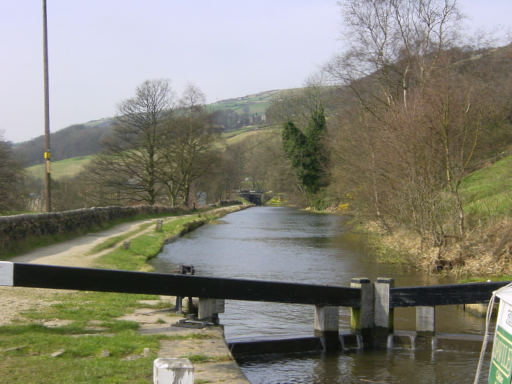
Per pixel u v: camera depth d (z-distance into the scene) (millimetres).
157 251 25578
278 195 102688
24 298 11148
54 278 9062
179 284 9875
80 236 26781
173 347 8180
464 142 21406
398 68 36375
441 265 19609
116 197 57125
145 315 10531
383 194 28109
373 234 31609
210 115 62250
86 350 7523
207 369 7211
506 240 19203
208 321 10242
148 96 57031
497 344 5805
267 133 87750
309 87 75500
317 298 10750
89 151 102562
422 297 11164
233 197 111562
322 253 25781
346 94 41125
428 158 21750
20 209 45688
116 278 9453
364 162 31234
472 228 21531
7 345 7555
